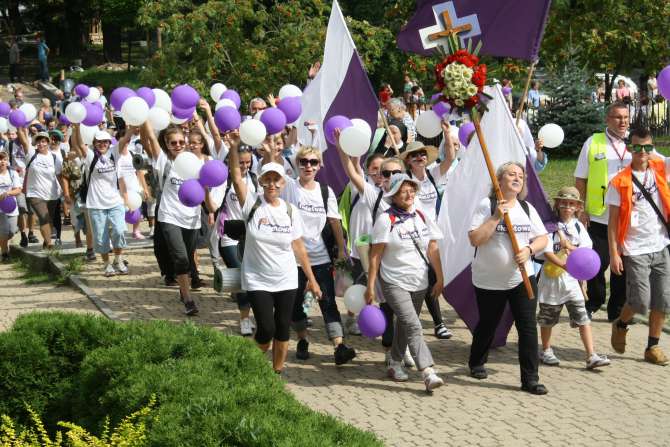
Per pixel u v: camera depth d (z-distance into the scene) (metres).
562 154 26.77
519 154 10.39
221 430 6.15
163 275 13.91
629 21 29.62
